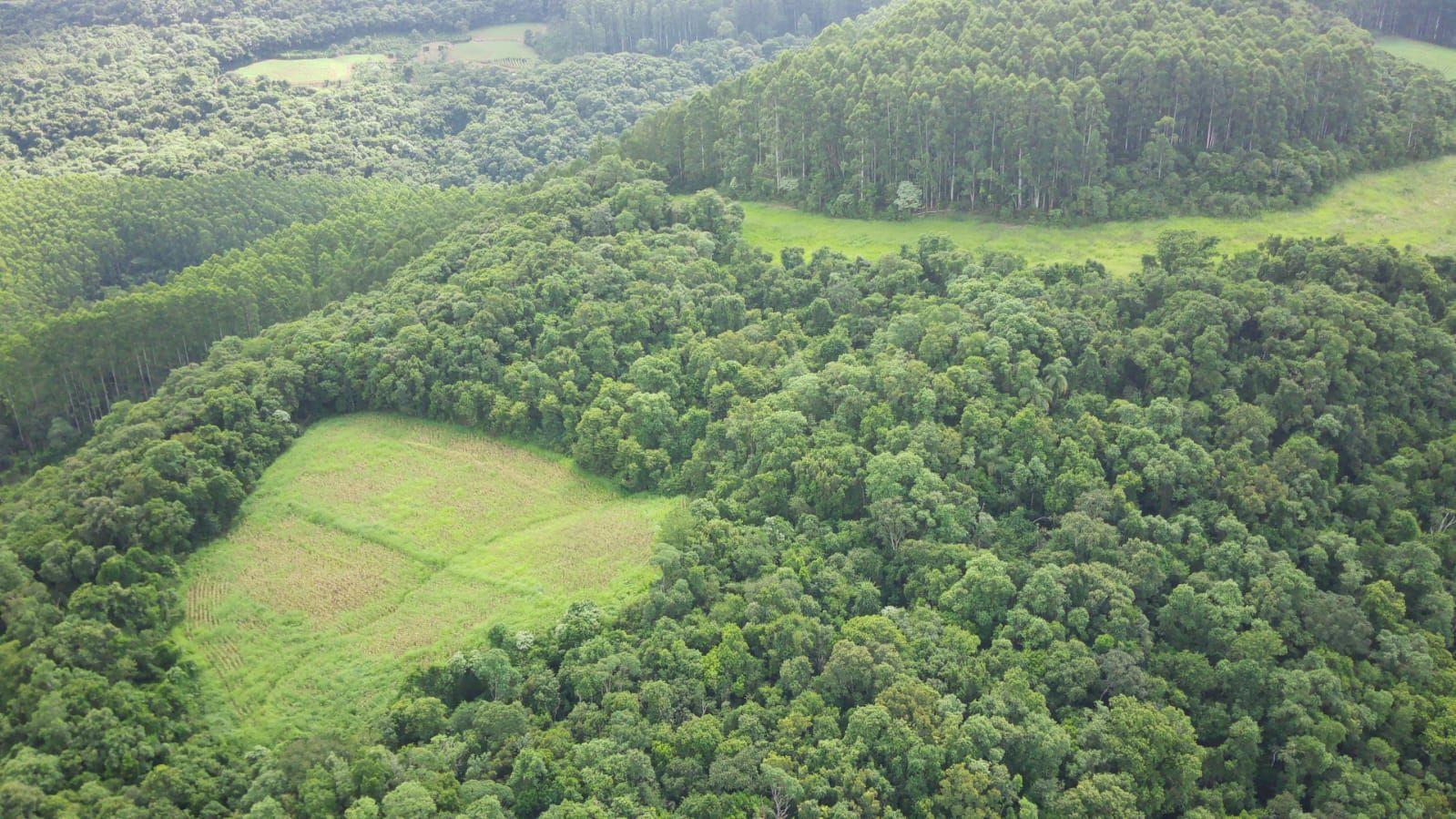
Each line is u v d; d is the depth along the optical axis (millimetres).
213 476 136875
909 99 194250
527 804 98438
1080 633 114688
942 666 110625
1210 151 192500
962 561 121625
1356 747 107250
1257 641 110438
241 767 104312
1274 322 140000
